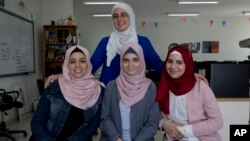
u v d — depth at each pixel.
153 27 9.77
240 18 9.62
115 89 1.83
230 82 2.24
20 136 3.80
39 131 1.73
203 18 9.66
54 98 1.81
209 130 1.65
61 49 5.80
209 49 9.73
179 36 9.77
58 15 6.18
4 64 4.25
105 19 9.60
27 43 5.26
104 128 1.78
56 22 5.98
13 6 4.64
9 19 4.42
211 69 2.25
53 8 6.18
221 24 9.66
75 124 1.81
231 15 9.38
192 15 9.29
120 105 1.79
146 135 1.73
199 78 1.83
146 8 7.91
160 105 1.82
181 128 1.67
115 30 2.20
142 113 1.77
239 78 2.24
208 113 1.69
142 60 1.85
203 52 9.76
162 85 1.80
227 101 2.22
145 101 1.79
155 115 1.78
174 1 6.94
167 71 1.79
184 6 7.63
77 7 7.68
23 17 5.05
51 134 1.79
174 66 1.72
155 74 2.23
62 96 1.82
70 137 1.76
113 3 7.09
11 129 4.09
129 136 1.77
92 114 1.84
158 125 1.81
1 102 3.66
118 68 2.17
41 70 6.12
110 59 2.16
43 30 5.89
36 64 5.86
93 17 9.55
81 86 1.83
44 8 6.19
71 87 1.83
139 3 7.15
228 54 9.74
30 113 5.27
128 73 1.79
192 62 1.78
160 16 9.45
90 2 6.98
